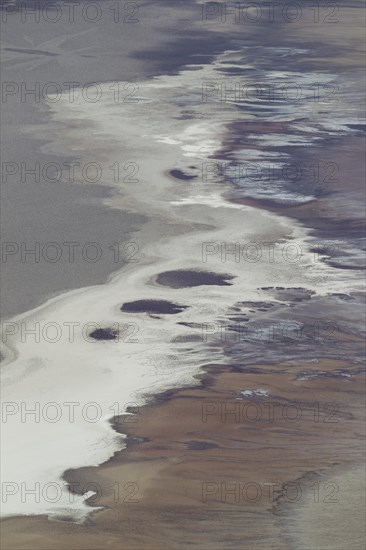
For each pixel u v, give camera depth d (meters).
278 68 101.31
